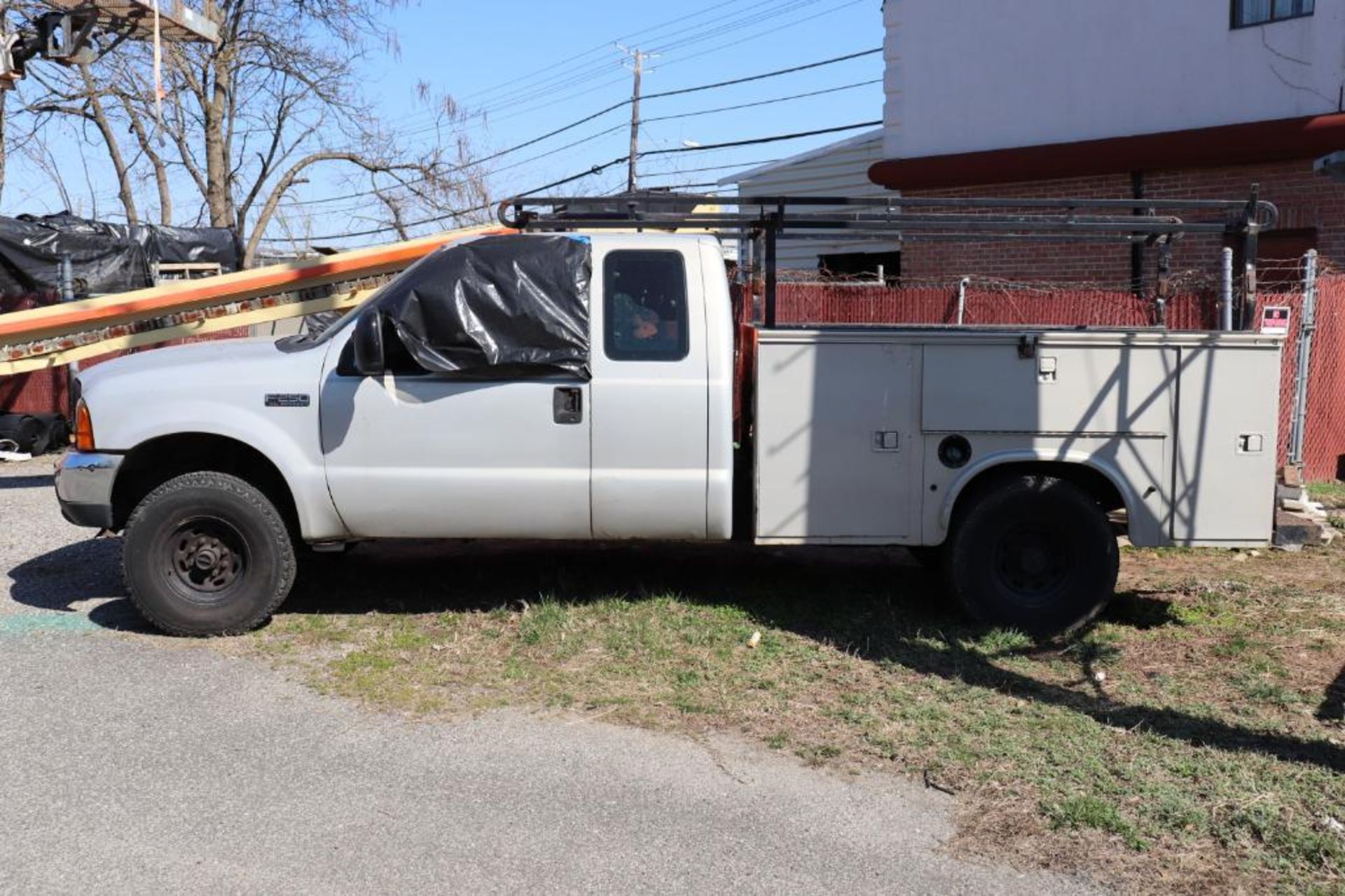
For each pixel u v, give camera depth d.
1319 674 5.50
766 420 5.91
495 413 5.78
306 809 4.06
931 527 6.00
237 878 3.58
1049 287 12.89
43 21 14.61
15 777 4.29
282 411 5.81
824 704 5.07
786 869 3.69
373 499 5.83
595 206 6.51
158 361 6.06
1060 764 4.44
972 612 6.09
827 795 4.21
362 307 5.99
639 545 7.97
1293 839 3.81
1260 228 6.46
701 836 3.90
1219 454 5.96
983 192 14.96
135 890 3.50
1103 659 5.72
